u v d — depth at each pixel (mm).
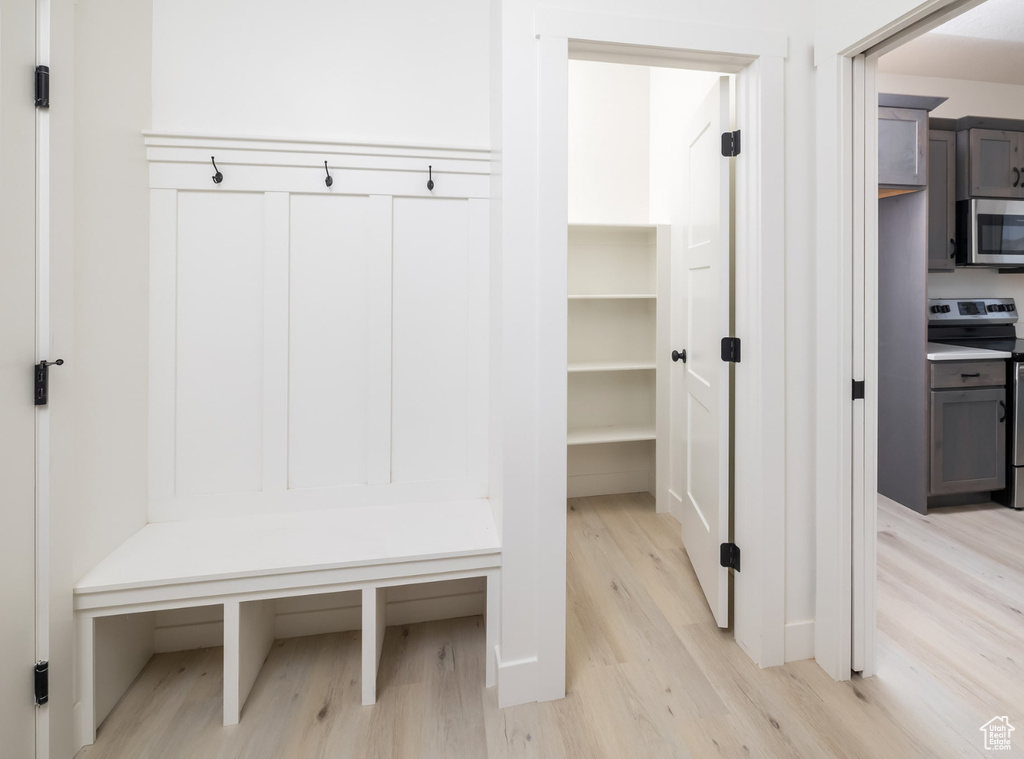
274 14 1791
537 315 1475
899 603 2049
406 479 1906
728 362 1790
